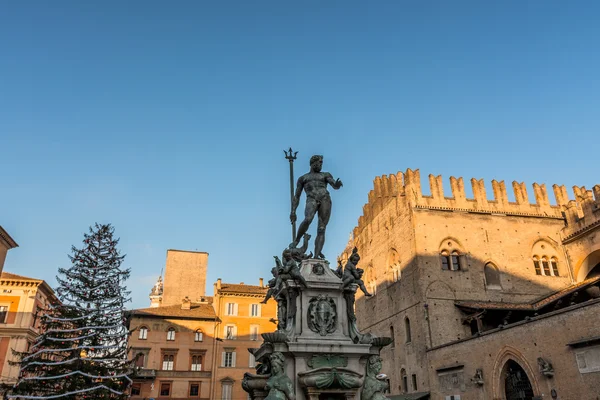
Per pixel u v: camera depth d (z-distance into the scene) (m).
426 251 43.44
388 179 51.25
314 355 11.30
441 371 37.28
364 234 57.72
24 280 51.41
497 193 47.00
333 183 14.11
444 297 41.84
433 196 45.84
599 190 42.69
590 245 43.19
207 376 62.69
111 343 35.16
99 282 35.25
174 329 63.81
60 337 33.72
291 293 12.12
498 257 44.34
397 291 46.50
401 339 44.69
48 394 31.94
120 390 34.78
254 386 11.30
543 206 47.34
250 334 66.12
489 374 31.81
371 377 11.43
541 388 27.39
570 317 25.91
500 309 38.31
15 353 35.12
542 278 44.38
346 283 12.30
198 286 81.38
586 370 24.62
